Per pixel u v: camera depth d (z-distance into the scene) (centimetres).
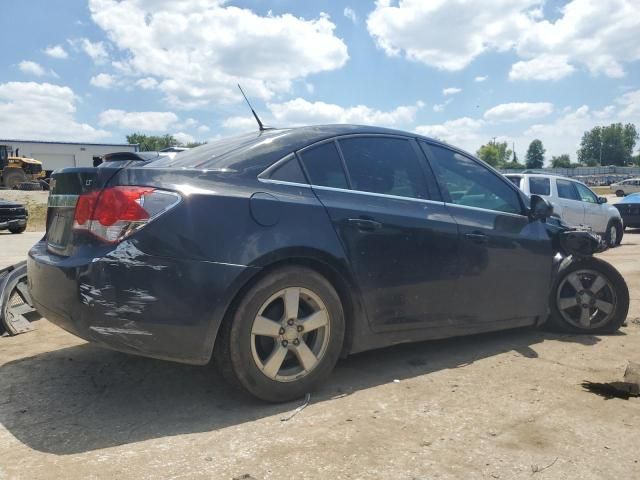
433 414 316
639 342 469
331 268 346
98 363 405
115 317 291
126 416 315
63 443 281
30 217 2286
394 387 359
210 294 300
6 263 929
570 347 453
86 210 310
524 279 456
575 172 11275
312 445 278
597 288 491
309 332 341
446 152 442
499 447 278
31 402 335
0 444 281
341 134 386
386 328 375
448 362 411
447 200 420
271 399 326
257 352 321
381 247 367
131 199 298
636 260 1053
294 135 370
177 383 365
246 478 246
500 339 477
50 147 5609
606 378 378
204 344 303
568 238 480
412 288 384
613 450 277
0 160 3756
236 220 313
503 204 464
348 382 368
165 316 294
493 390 354
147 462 261
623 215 1780
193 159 363
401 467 258
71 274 298
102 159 546
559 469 258
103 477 247
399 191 396
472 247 417
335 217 350
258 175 338
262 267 315
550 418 313
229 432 293
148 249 293
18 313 495
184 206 303
